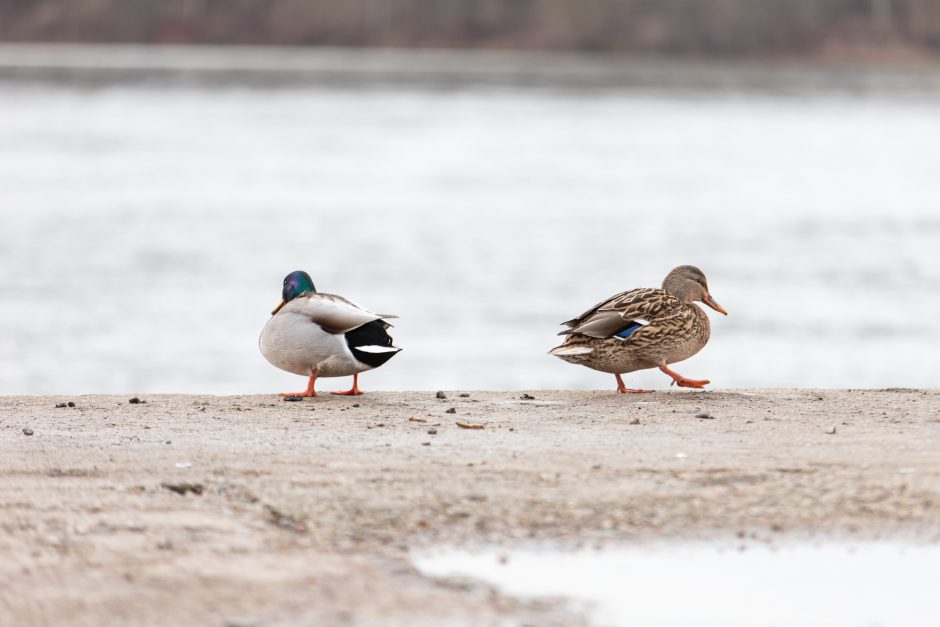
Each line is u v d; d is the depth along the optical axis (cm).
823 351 2228
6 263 3095
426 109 9088
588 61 14900
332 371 1005
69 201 4400
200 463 773
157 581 580
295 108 9019
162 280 2928
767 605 571
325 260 3291
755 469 758
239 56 14888
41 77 10988
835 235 3856
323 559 614
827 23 14862
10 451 803
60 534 640
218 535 644
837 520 674
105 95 9638
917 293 2844
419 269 3169
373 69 12850
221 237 3675
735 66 14575
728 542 645
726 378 2023
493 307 2669
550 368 2100
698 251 3506
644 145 7000
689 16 15000
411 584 585
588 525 665
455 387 1936
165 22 15638
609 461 777
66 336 2297
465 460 780
